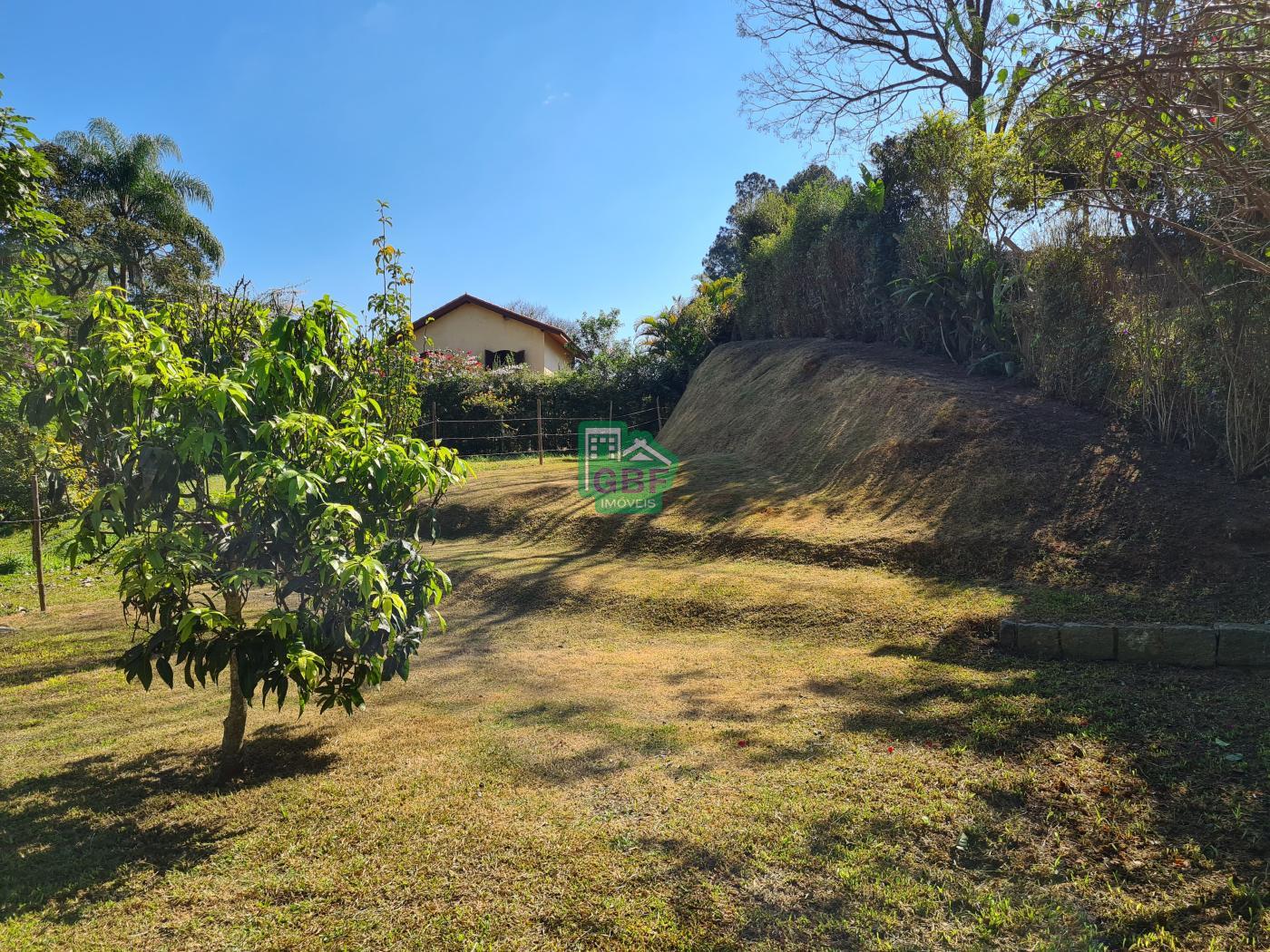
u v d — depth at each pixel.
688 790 3.76
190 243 27.00
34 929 2.83
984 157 9.70
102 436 3.70
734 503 9.80
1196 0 2.94
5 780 4.23
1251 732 3.95
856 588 6.89
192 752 4.55
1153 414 7.84
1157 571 6.22
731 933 2.73
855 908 2.83
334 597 3.86
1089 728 4.10
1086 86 3.31
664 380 20.33
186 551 3.62
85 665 6.49
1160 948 2.60
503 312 26.80
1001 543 7.06
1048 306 8.93
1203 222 5.89
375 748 4.48
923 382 10.20
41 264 5.84
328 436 3.90
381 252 6.73
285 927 2.83
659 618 7.07
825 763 3.96
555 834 3.38
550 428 20.39
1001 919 2.75
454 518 11.29
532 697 5.30
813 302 14.64
